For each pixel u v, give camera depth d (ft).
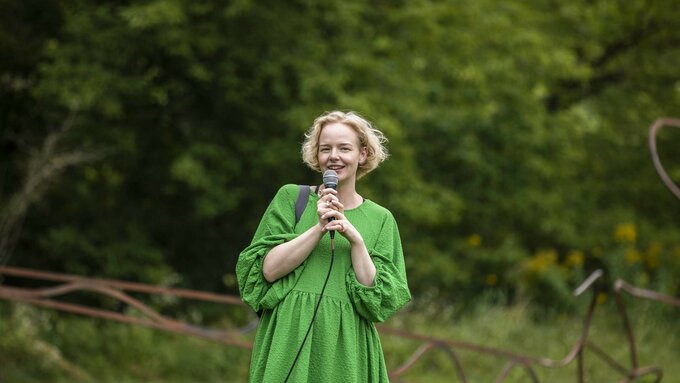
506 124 78.18
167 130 67.87
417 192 67.72
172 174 63.00
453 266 75.87
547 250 87.15
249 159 66.03
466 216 80.59
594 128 85.25
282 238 21.79
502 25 73.87
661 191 89.20
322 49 64.34
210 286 72.08
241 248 71.67
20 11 66.44
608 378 65.05
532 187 81.46
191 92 66.74
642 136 88.48
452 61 71.00
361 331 21.79
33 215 68.23
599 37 88.84
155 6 58.80
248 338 65.21
